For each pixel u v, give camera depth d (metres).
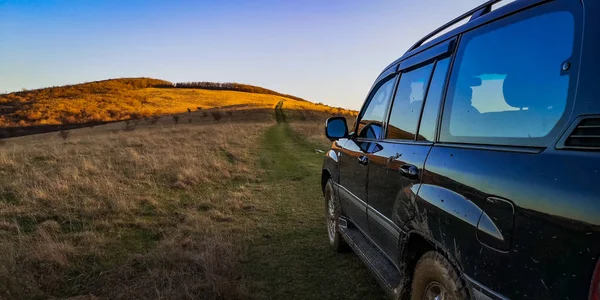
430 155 2.13
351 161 3.61
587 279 1.14
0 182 8.07
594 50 1.32
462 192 1.77
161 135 23.45
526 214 1.37
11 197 7.04
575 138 1.30
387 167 2.65
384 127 3.11
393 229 2.53
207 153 13.46
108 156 11.91
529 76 1.62
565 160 1.29
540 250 1.31
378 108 3.45
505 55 1.78
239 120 53.97
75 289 3.58
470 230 1.66
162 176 9.27
